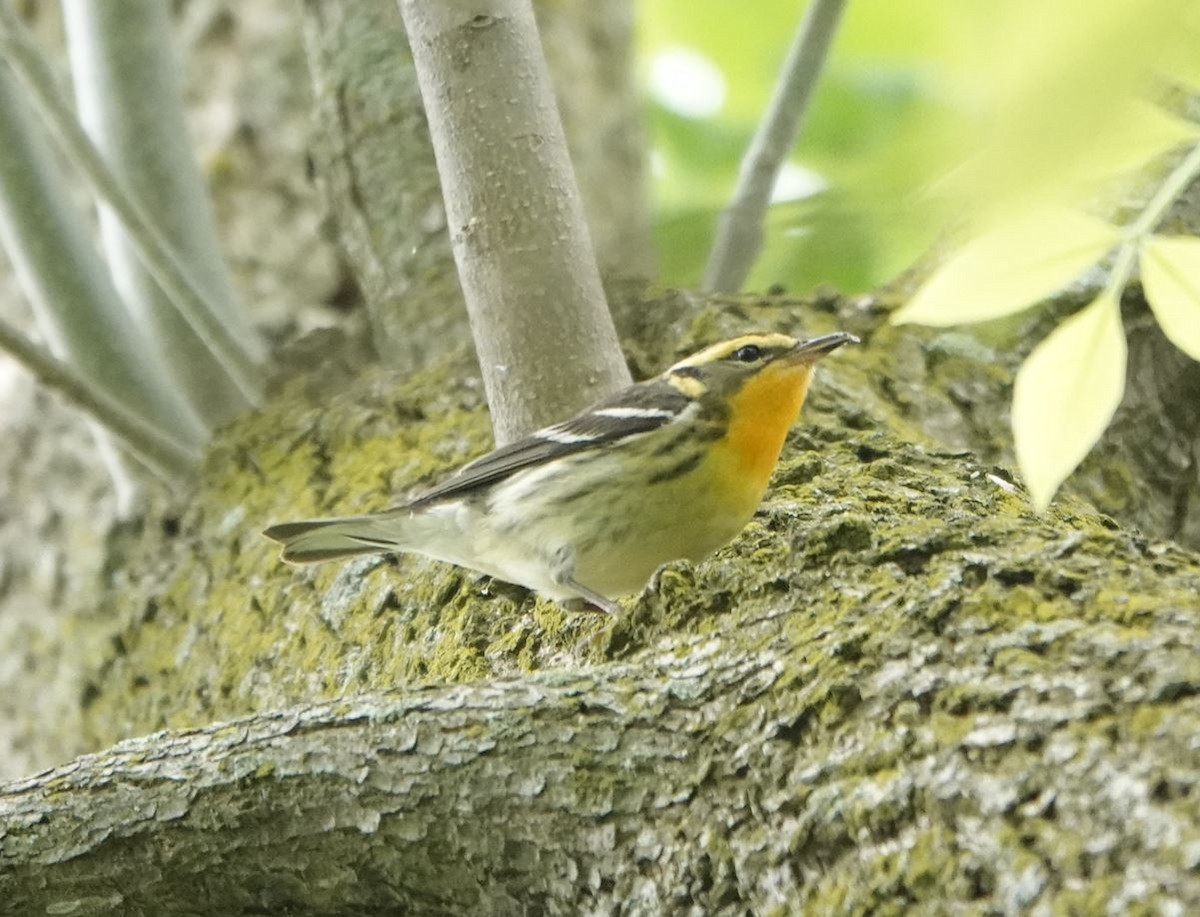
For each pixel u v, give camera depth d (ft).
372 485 41.52
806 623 25.34
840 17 46.57
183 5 63.36
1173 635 21.83
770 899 22.63
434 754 24.88
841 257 51.57
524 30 35.81
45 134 53.98
